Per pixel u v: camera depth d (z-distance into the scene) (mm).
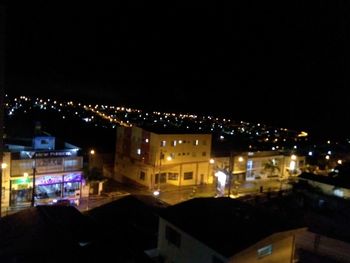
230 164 40812
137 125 46781
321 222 31984
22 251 16969
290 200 37406
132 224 22547
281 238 16766
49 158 35156
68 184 36531
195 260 16516
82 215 22016
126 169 46594
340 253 24734
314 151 56781
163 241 18719
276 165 51188
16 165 33344
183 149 44312
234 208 19578
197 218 18188
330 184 36812
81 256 16781
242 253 15242
